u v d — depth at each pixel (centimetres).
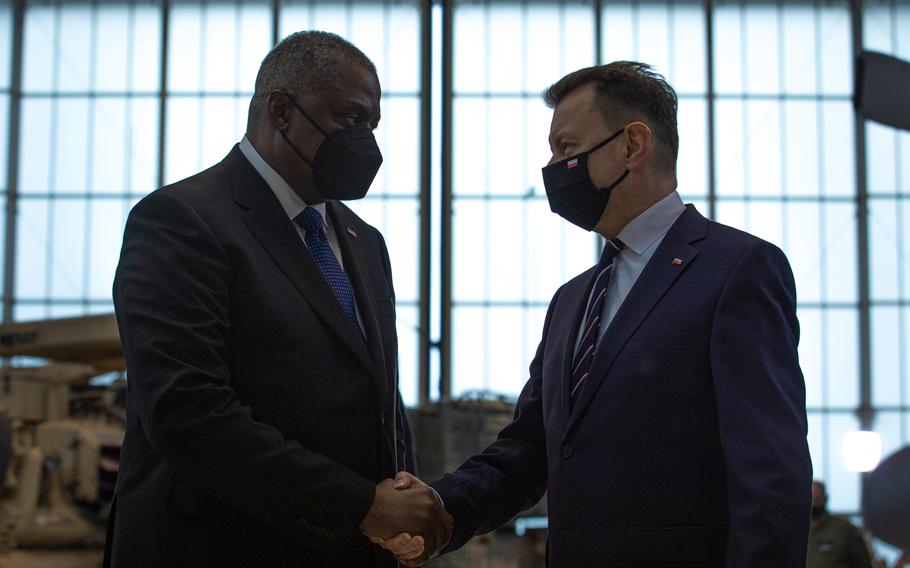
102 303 2312
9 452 1045
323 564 331
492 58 2345
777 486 313
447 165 2245
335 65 353
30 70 2359
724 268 345
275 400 331
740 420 323
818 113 2359
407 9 2344
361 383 342
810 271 2322
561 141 375
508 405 1103
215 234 335
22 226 2328
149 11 2372
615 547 337
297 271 344
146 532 323
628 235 370
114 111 2350
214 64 2359
